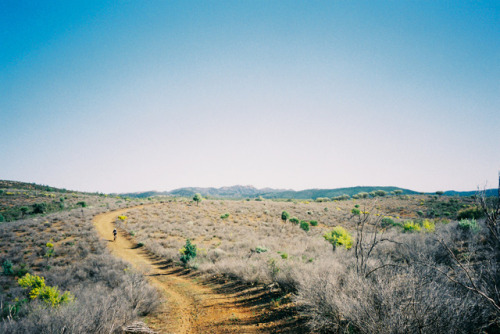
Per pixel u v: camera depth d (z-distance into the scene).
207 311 8.03
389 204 62.84
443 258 6.40
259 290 9.17
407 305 3.27
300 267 8.33
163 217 37.72
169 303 9.18
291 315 6.24
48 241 21.55
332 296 4.68
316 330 4.98
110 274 12.65
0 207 42.66
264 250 16.59
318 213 46.78
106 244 22.70
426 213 48.06
